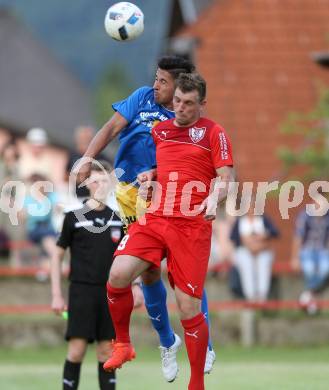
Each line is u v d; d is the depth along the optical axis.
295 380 32.12
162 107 23.84
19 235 46.03
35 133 52.75
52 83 173.00
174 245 22.19
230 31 74.50
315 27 75.12
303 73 72.75
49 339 43.47
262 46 74.00
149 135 23.78
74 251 26.69
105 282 26.48
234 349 43.38
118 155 24.19
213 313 44.53
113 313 22.72
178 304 22.34
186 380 33.00
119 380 32.97
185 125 22.62
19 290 44.69
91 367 37.41
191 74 22.48
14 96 165.38
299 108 70.94
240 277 44.97
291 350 43.03
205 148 22.42
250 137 69.38
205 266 22.38
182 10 81.31
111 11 24.05
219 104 71.12
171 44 75.50
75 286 26.48
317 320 44.66
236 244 44.97
